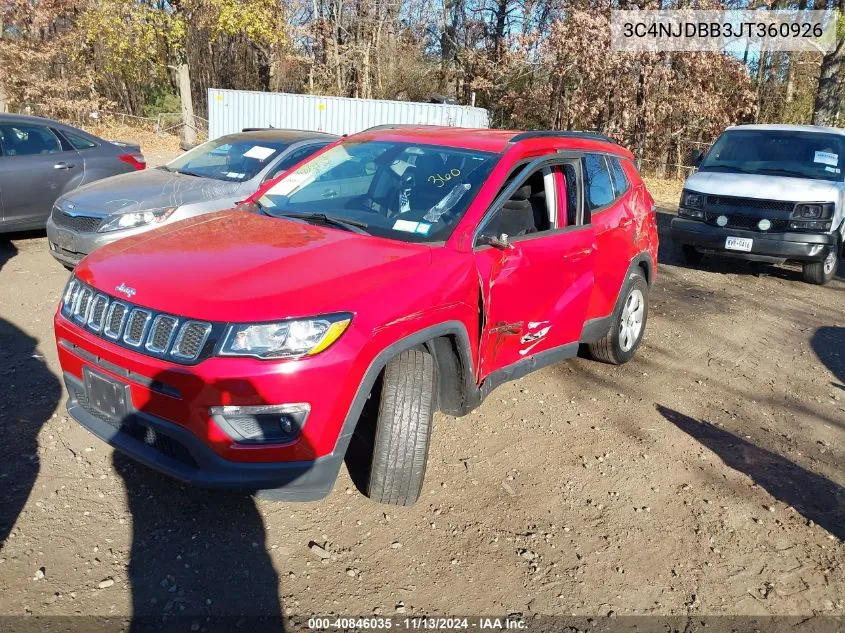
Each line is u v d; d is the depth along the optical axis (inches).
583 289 183.2
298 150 290.5
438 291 131.9
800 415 203.0
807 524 148.6
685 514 148.9
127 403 118.8
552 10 1099.3
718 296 333.4
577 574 127.0
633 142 884.6
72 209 250.8
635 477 161.5
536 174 174.7
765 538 142.7
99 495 135.7
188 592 113.3
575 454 169.3
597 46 847.7
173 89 1477.6
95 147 346.9
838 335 283.0
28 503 131.0
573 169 184.7
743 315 302.5
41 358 195.2
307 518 135.0
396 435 130.6
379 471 132.5
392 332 122.4
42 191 320.2
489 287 146.0
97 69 1194.0
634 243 211.3
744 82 887.1
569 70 904.3
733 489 159.9
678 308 307.0
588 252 182.7
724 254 361.7
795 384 226.8
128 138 1020.5
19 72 1027.9
